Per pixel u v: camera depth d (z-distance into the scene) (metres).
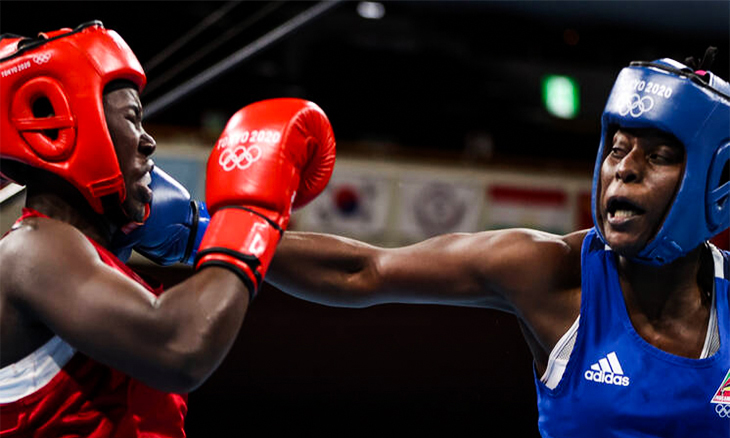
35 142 1.55
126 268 1.64
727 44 7.31
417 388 3.99
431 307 4.06
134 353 1.41
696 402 1.72
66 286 1.43
